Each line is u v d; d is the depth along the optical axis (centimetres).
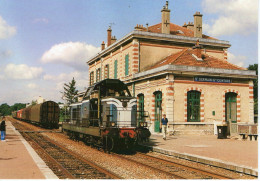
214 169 1087
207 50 3164
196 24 3138
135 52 2859
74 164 1145
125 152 1556
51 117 3750
